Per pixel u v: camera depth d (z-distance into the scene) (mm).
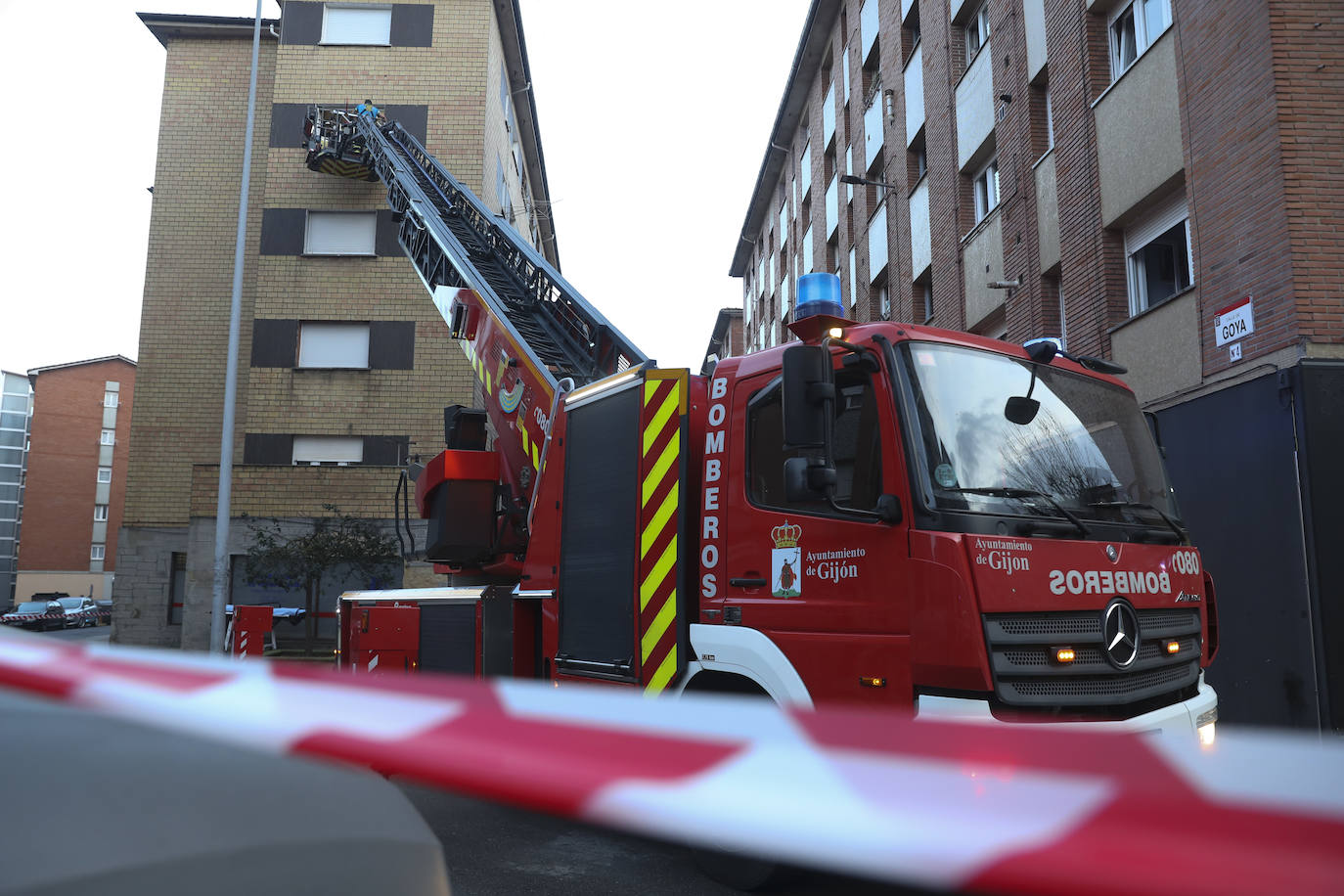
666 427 4695
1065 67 12188
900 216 18438
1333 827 296
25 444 73875
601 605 4918
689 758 514
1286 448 8125
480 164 23125
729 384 4621
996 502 3711
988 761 438
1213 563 9000
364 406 22141
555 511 5504
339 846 673
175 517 22797
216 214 23938
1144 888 303
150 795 610
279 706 729
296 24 23594
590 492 5156
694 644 4430
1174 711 3900
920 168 18250
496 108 25188
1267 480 8352
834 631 3854
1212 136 9148
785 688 3961
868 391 3984
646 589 4621
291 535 20375
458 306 8812
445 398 22188
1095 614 3697
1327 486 7797
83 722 698
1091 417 4523
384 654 6469
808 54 25016
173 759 662
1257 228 8531
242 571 20344
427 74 23453
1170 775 375
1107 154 11203
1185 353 9656
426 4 23734
